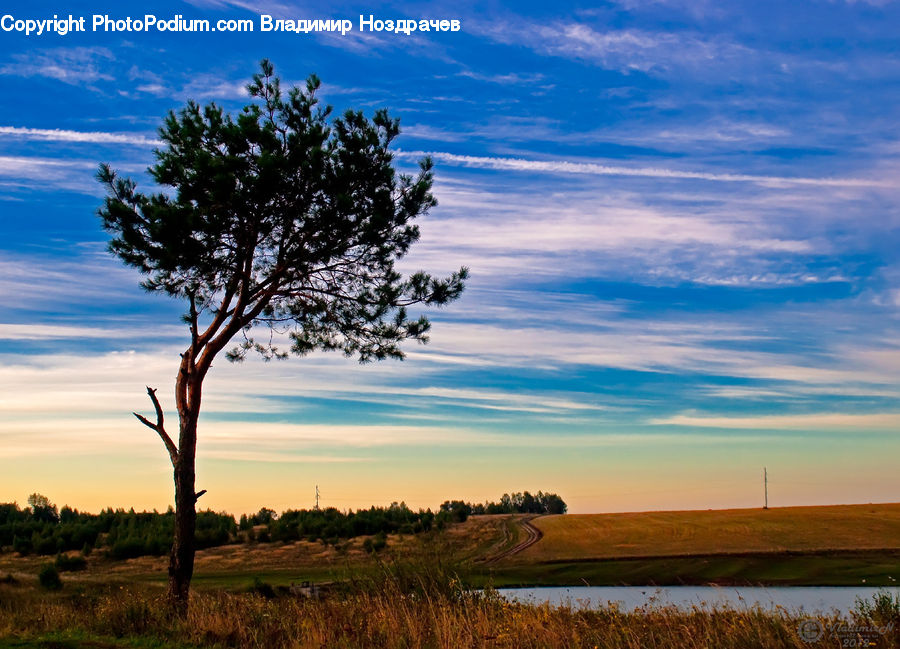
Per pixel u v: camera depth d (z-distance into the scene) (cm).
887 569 4909
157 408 1566
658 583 4491
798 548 6209
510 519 9088
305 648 973
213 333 1605
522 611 1025
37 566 7019
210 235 1530
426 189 1694
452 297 1759
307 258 1609
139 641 1069
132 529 8062
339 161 1609
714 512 9356
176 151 1595
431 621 1016
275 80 1622
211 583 4134
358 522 7962
